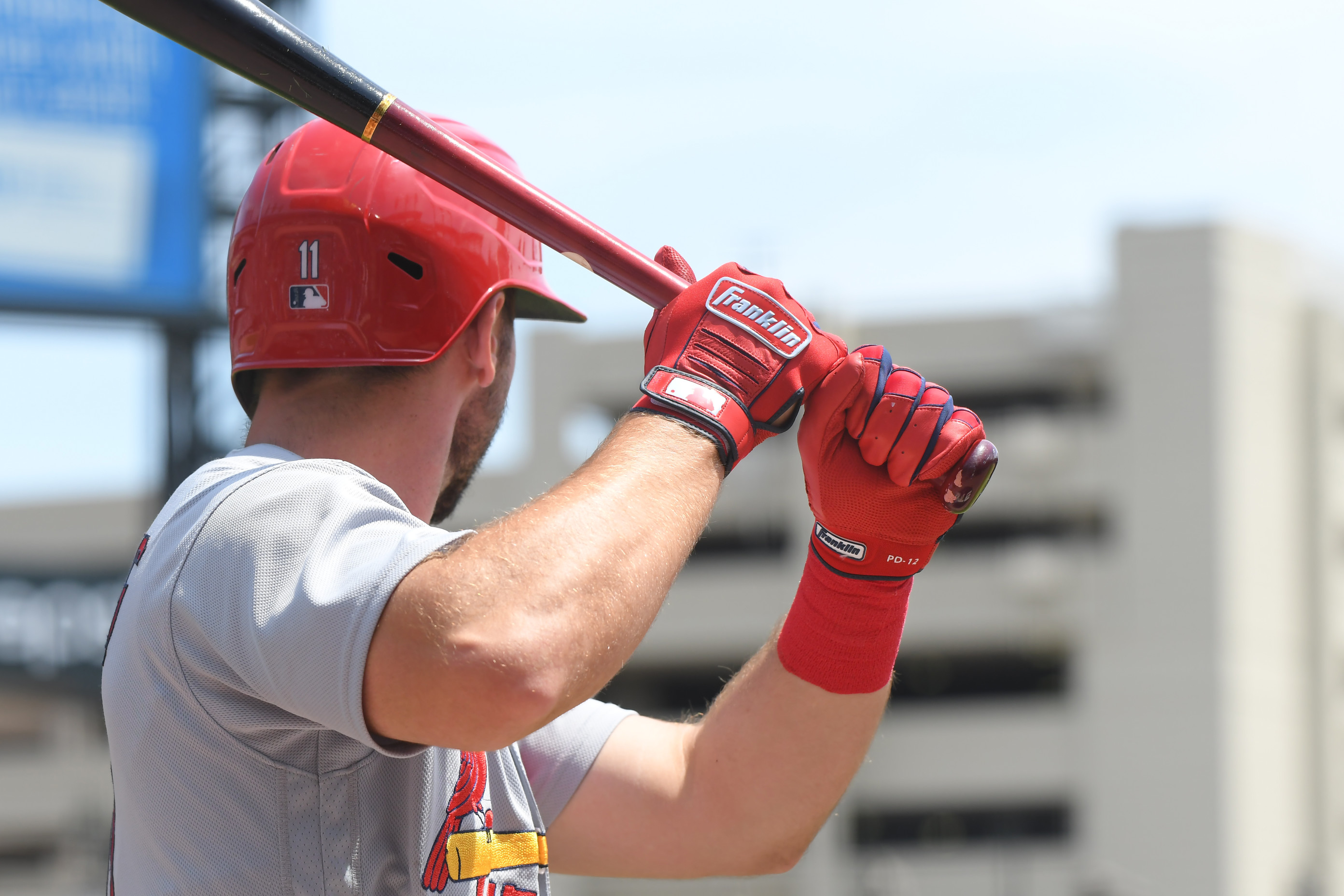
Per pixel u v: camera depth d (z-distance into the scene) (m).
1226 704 110.50
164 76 47.72
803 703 7.78
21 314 46.12
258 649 5.63
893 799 116.00
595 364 122.94
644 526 5.87
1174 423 113.94
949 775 115.56
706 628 117.12
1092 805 112.81
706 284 6.85
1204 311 114.12
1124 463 114.94
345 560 5.70
